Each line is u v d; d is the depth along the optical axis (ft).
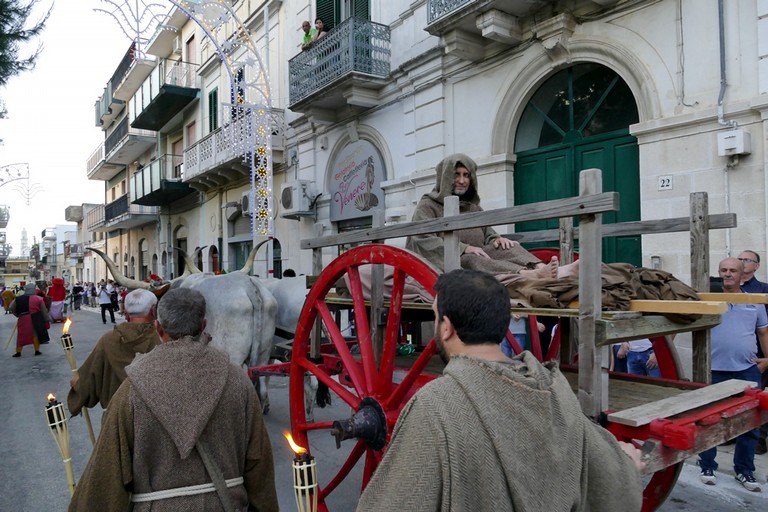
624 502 5.12
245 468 7.45
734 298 8.91
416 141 33.96
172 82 71.46
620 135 24.16
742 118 19.56
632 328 7.26
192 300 7.44
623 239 23.79
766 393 7.95
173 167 77.41
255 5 53.16
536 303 7.84
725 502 13.07
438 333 5.33
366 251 9.95
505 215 7.84
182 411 6.66
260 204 46.16
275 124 48.47
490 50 29.04
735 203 19.72
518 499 4.28
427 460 4.37
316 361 13.16
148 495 6.58
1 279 216.54
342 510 12.98
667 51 21.85
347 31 36.04
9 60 30.19
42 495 14.24
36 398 25.02
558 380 5.13
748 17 19.51
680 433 6.10
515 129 28.73
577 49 25.18
